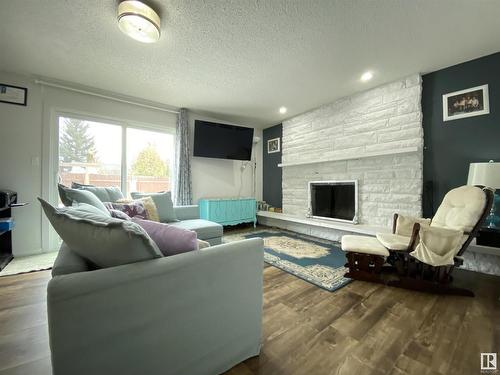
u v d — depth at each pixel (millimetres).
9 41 2000
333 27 1825
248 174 4867
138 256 823
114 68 2471
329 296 1756
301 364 1094
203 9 1626
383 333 1321
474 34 1922
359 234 3131
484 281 2029
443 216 2057
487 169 1994
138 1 1553
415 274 1978
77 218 853
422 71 2570
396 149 2703
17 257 2557
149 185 3643
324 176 3688
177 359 897
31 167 2686
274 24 1787
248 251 1102
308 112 3922
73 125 2996
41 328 1355
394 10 1648
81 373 702
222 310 1020
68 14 1683
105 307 729
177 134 3750
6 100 2547
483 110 2271
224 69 2492
